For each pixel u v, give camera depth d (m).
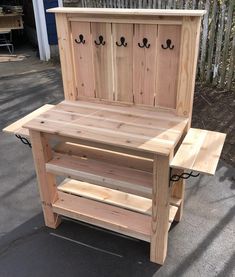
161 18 1.69
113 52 1.91
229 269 1.98
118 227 2.06
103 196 2.28
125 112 1.98
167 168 1.68
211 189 2.64
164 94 1.90
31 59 6.88
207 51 4.46
